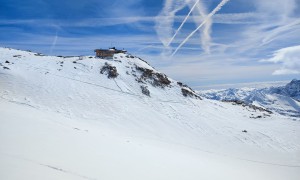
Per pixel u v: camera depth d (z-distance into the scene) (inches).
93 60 3718.0
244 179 1067.9
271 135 2645.2
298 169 1813.5
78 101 2465.6
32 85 2496.3
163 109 2906.0
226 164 1531.7
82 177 539.2
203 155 1721.2
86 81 3034.0
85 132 1176.2
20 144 640.4
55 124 1138.7
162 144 1817.2
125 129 2126.0
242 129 2738.7
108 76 3329.2
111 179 584.1
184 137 2285.9
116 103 2684.5
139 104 2854.3
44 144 701.3
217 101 3929.6
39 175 472.4
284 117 3644.2
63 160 612.1
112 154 813.9
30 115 1305.4
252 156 2064.5
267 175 1492.4
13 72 2642.7
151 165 816.3
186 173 840.3
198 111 3102.9
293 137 2630.4
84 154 716.7
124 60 3986.2
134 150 1020.5
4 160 498.0
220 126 2738.7
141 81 3469.5
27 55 3526.1
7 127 792.9
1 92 2140.7
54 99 2345.0
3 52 3388.3
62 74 3061.0
